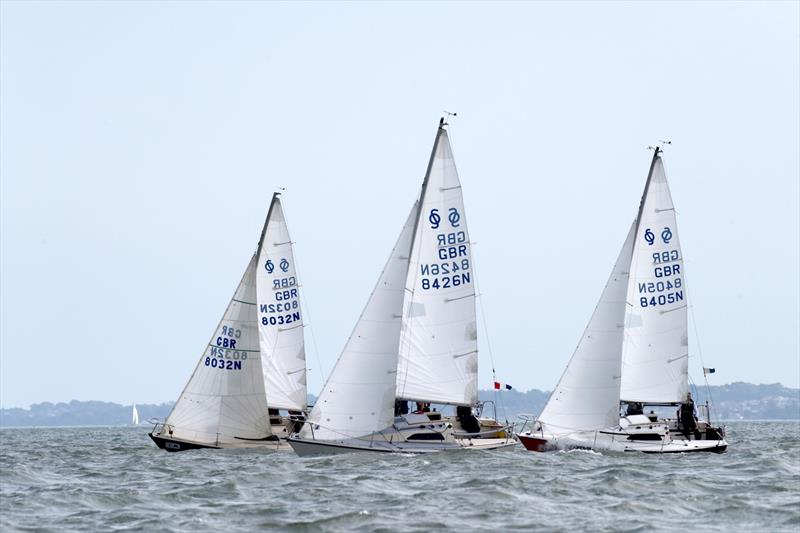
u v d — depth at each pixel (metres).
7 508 150.75
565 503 153.25
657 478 181.88
